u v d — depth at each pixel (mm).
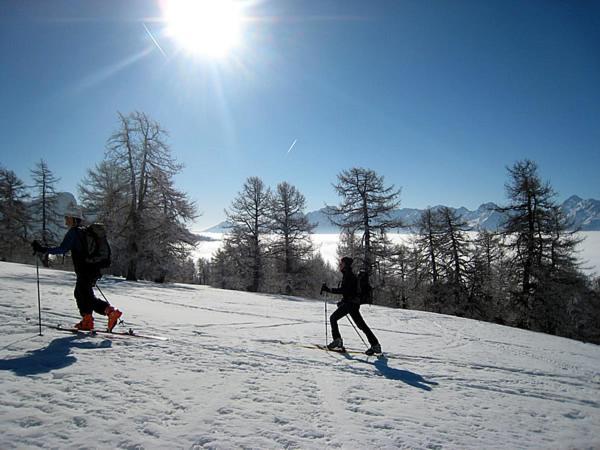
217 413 3418
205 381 4234
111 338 5688
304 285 32625
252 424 3271
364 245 29047
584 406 5047
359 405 4062
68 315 7191
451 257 32094
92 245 5996
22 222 35688
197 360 5039
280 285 31672
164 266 25672
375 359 6574
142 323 7508
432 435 3471
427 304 32625
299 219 32750
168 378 4176
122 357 4746
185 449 2742
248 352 5895
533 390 5582
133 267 24266
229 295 19031
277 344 6871
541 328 24328
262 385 4344
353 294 6934
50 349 4754
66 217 5945
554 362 8320
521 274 24875
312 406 3869
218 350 5766
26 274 16625
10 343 4875
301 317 12016
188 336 6660
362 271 7094
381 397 4414
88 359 4504
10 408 3053
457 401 4605
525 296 24562
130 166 24766
